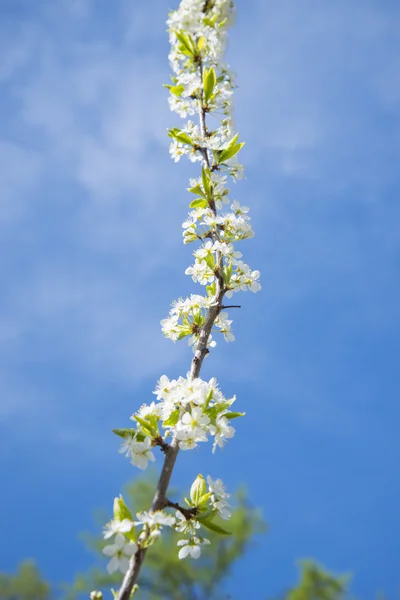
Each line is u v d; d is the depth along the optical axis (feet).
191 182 3.79
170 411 3.40
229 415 3.44
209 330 3.60
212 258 3.70
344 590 8.46
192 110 3.86
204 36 3.82
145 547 3.23
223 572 9.32
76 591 8.52
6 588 8.54
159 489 3.33
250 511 9.61
